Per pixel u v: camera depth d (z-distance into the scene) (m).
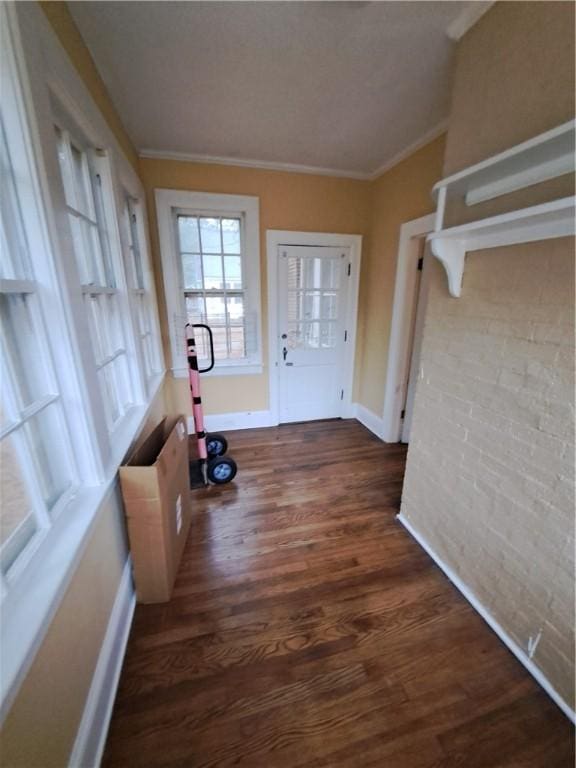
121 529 1.33
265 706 1.06
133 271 2.09
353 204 2.95
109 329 1.62
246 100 1.79
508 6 1.10
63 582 0.75
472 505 1.40
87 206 1.44
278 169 2.69
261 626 1.32
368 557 1.69
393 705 1.07
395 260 2.70
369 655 1.22
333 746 0.97
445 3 1.18
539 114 1.03
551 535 1.07
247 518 1.98
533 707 1.07
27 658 0.59
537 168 1.04
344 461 2.67
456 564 1.51
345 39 1.37
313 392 3.43
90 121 1.31
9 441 0.78
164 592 1.41
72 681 0.85
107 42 1.35
